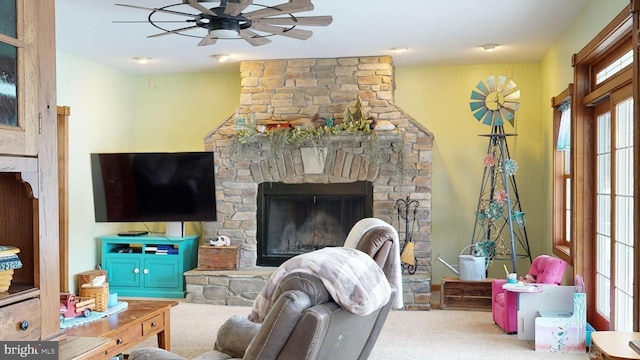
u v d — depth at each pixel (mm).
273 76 7199
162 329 4449
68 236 6742
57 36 5898
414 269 6766
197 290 6906
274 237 7355
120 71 7781
